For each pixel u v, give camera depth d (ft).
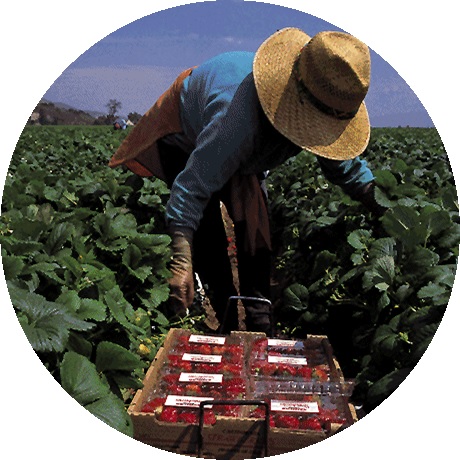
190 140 6.03
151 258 5.10
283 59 4.97
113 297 4.23
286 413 3.87
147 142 6.25
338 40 4.75
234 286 6.64
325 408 3.97
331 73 4.68
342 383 4.17
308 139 4.86
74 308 3.77
